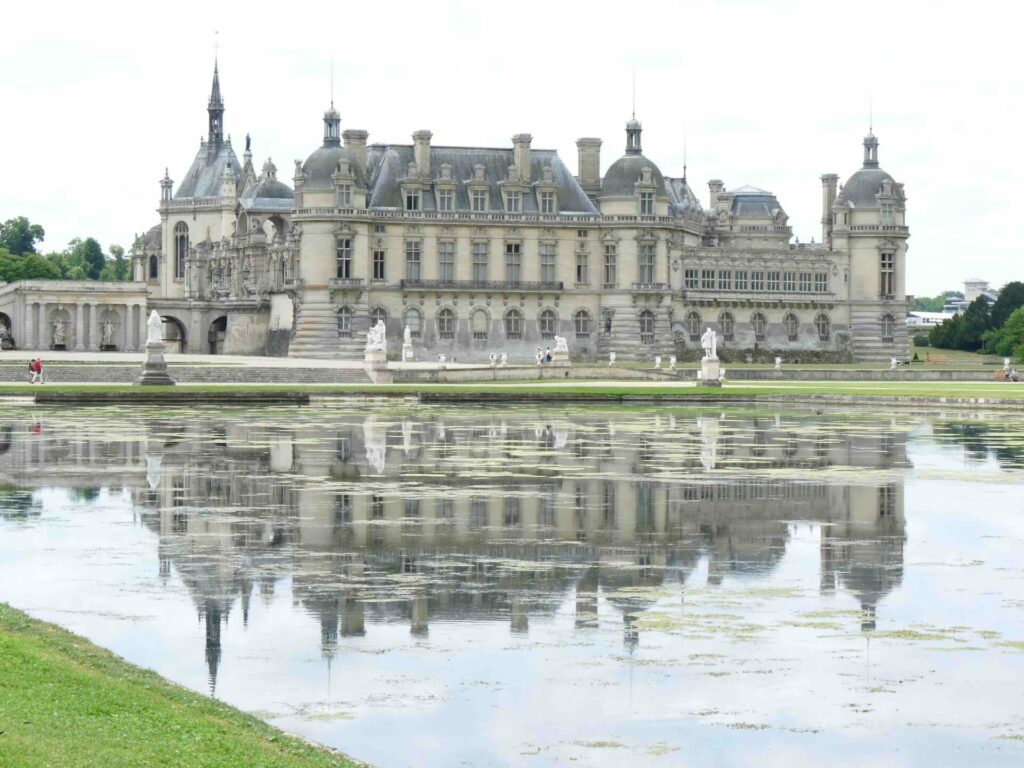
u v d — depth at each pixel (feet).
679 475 251.60
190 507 211.61
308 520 201.16
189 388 443.32
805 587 160.66
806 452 291.17
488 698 120.98
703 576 166.20
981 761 108.47
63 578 161.79
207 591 156.25
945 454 288.51
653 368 621.31
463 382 554.87
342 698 120.67
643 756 108.99
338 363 618.44
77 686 106.93
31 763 87.40
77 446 287.89
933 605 152.05
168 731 99.30
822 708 119.03
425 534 191.01
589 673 127.75
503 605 151.43
